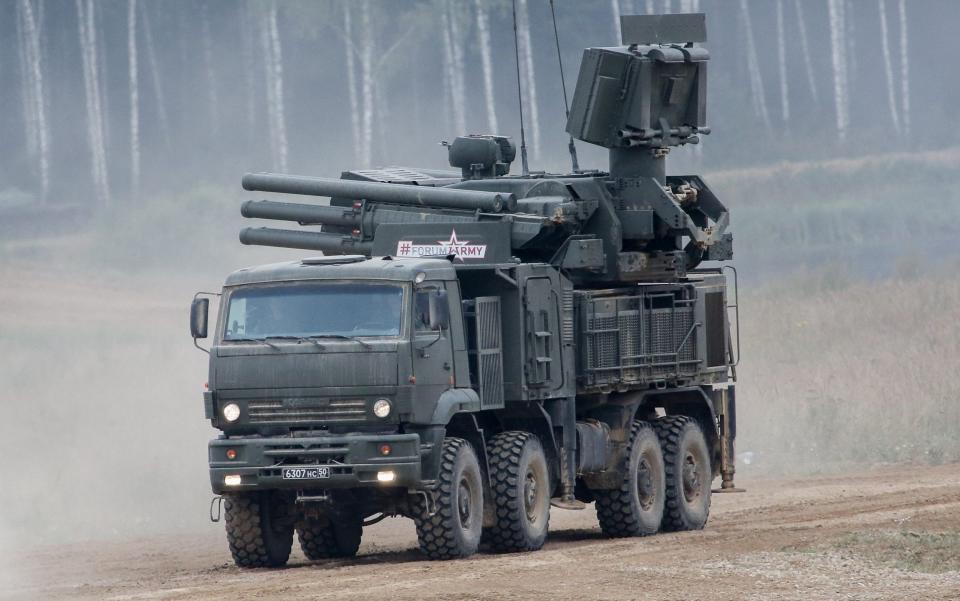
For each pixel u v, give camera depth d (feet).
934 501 232.73
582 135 230.27
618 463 219.82
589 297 215.51
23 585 177.58
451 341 188.03
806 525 209.26
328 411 180.04
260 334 183.62
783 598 146.72
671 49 230.07
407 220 225.76
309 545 207.00
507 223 213.05
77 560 203.41
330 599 148.15
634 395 226.79
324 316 182.60
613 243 224.94
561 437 210.79
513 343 201.98
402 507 186.09
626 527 220.23
